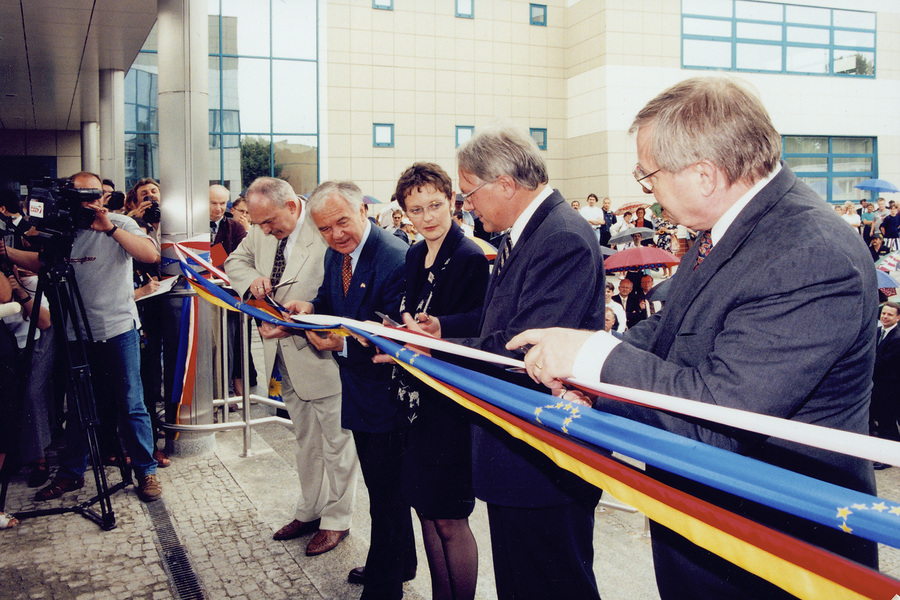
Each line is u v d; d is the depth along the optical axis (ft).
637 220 47.83
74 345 11.80
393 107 58.54
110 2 21.22
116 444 12.10
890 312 14.89
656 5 59.77
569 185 65.72
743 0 61.77
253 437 15.19
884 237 52.29
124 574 9.16
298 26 55.26
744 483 3.06
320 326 7.59
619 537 10.34
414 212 7.29
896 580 2.69
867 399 3.75
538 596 5.65
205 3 13.71
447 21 59.67
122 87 33.27
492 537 5.99
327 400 9.52
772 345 3.36
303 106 55.98
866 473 3.75
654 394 3.40
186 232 13.83
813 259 3.39
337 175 57.47
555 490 5.47
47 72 32.81
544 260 5.52
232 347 18.66
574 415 3.95
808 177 64.85
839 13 63.98
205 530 10.52
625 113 60.18
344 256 8.80
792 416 3.65
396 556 7.95
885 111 66.08
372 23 57.26
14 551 9.82
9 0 20.89
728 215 3.91
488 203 5.99
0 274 11.27
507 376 5.57
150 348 15.07
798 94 63.57
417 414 6.79
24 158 53.52
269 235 10.39
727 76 3.91
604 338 3.87
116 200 19.60
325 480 10.18
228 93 54.03
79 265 11.42
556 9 63.46
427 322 6.73
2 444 11.04
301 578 9.06
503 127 5.93
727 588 3.92
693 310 3.95
